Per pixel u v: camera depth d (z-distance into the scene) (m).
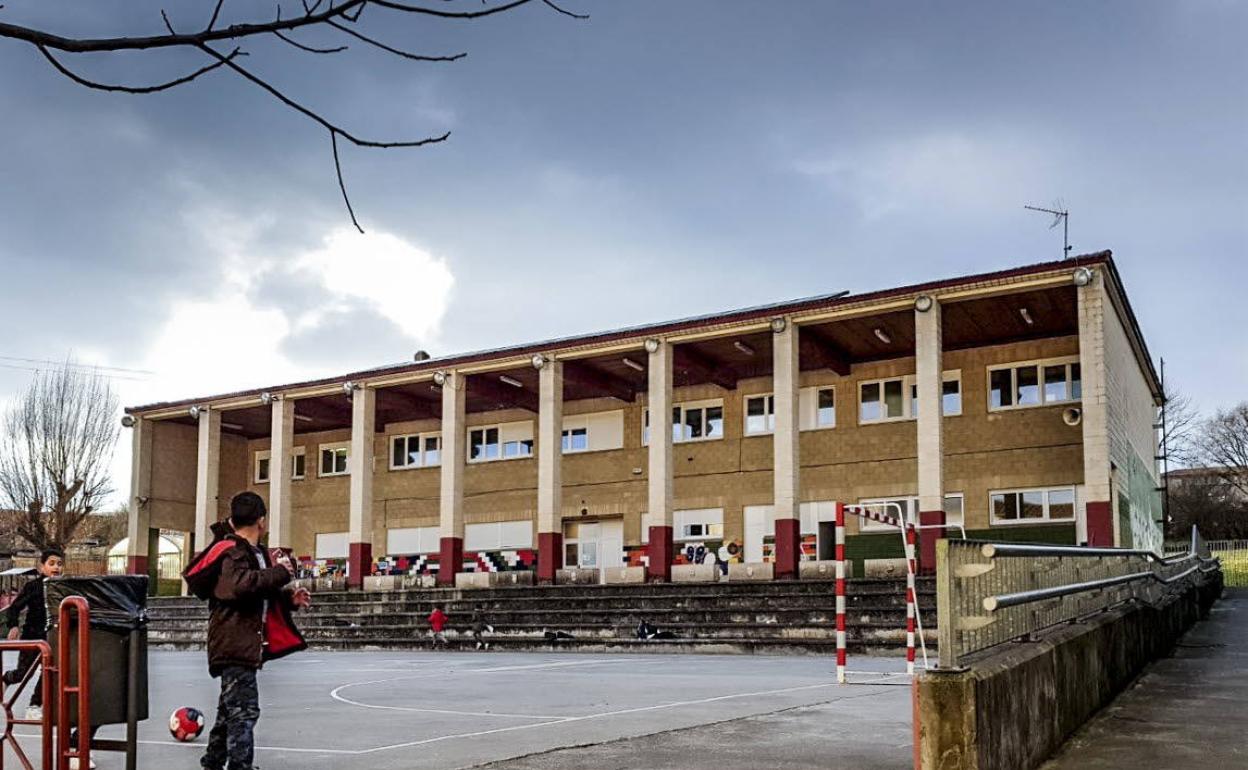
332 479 43.06
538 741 8.65
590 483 37.75
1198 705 10.49
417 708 11.50
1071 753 8.00
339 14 3.88
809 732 8.91
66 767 6.77
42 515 46.56
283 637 6.82
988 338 31.44
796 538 28.72
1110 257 25.80
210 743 6.81
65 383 47.44
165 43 3.78
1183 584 20.14
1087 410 25.42
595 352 32.53
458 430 34.66
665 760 7.67
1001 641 7.46
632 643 24.02
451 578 33.81
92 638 6.88
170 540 43.31
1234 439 65.94
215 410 39.03
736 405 35.66
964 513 31.50
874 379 33.56
